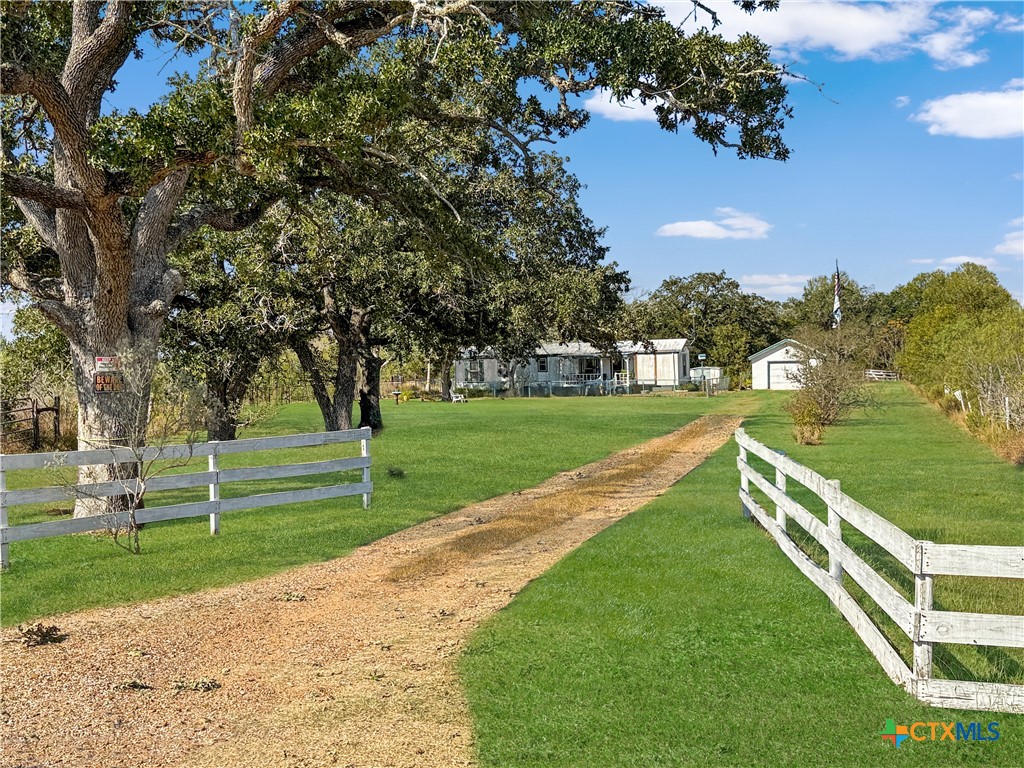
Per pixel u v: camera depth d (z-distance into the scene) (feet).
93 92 43.60
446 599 27.94
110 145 35.12
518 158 86.12
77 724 18.33
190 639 24.45
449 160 77.36
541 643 22.62
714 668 20.39
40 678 21.24
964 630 17.58
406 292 90.79
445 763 16.06
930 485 49.29
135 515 36.76
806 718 17.47
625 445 82.28
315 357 101.30
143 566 33.35
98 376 41.01
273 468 42.50
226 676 21.24
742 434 41.63
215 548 36.65
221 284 78.64
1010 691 17.34
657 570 29.84
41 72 33.73
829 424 96.58
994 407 76.64
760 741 16.60
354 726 17.83
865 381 115.65
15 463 33.19
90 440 41.24
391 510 45.93
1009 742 16.21
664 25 40.19
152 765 16.28
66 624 26.17
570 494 50.34
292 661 22.24
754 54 41.52
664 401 172.04
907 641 21.56
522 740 16.90
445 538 38.78
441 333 96.48
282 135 35.24
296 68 46.65
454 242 49.96
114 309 40.91
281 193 46.26
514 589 28.73
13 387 78.48
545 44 39.70
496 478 58.44
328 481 57.62
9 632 25.32
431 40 40.78
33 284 46.03
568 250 103.19
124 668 21.97
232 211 46.52
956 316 139.85
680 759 15.98
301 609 27.43
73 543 37.58
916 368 148.97
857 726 17.02
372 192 48.24
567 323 103.71
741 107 42.52
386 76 37.86
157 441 42.16
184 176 43.55
